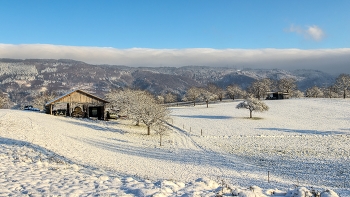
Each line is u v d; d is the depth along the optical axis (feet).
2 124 116.67
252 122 228.22
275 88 556.10
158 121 162.71
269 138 162.09
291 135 171.12
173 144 139.23
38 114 185.78
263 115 268.21
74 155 84.69
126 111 208.74
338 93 458.50
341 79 411.54
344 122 222.28
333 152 120.47
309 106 313.73
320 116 253.44
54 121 163.63
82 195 32.76
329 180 79.20
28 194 32.30
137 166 85.92
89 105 206.18
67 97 200.34
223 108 330.75
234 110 308.81
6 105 356.59
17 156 60.64
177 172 83.30
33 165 51.70
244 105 252.62
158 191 33.99
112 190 35.09
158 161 99.25
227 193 34.65
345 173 86.58
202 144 142.20
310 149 128.16
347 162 100.63
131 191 34.76
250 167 96.12
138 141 141.08
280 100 378.32
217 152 122.72
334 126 205.57
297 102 349.00
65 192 33.42
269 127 204.13
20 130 108.58
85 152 93.66
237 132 183.62
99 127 168.55
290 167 96.02
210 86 511.81
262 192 36.01
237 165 98.68
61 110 213.46
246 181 75.05
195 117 262.26
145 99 193.06
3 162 52.13
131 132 165.27
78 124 168.66
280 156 114.73
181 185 39.22
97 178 43.93
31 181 38.50
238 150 128.06
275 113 278.05
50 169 49.73
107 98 244.42
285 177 83.15
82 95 204.54
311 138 160.25
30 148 76.69
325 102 341.21
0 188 34.35
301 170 91.56
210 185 40.24
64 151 87.25
